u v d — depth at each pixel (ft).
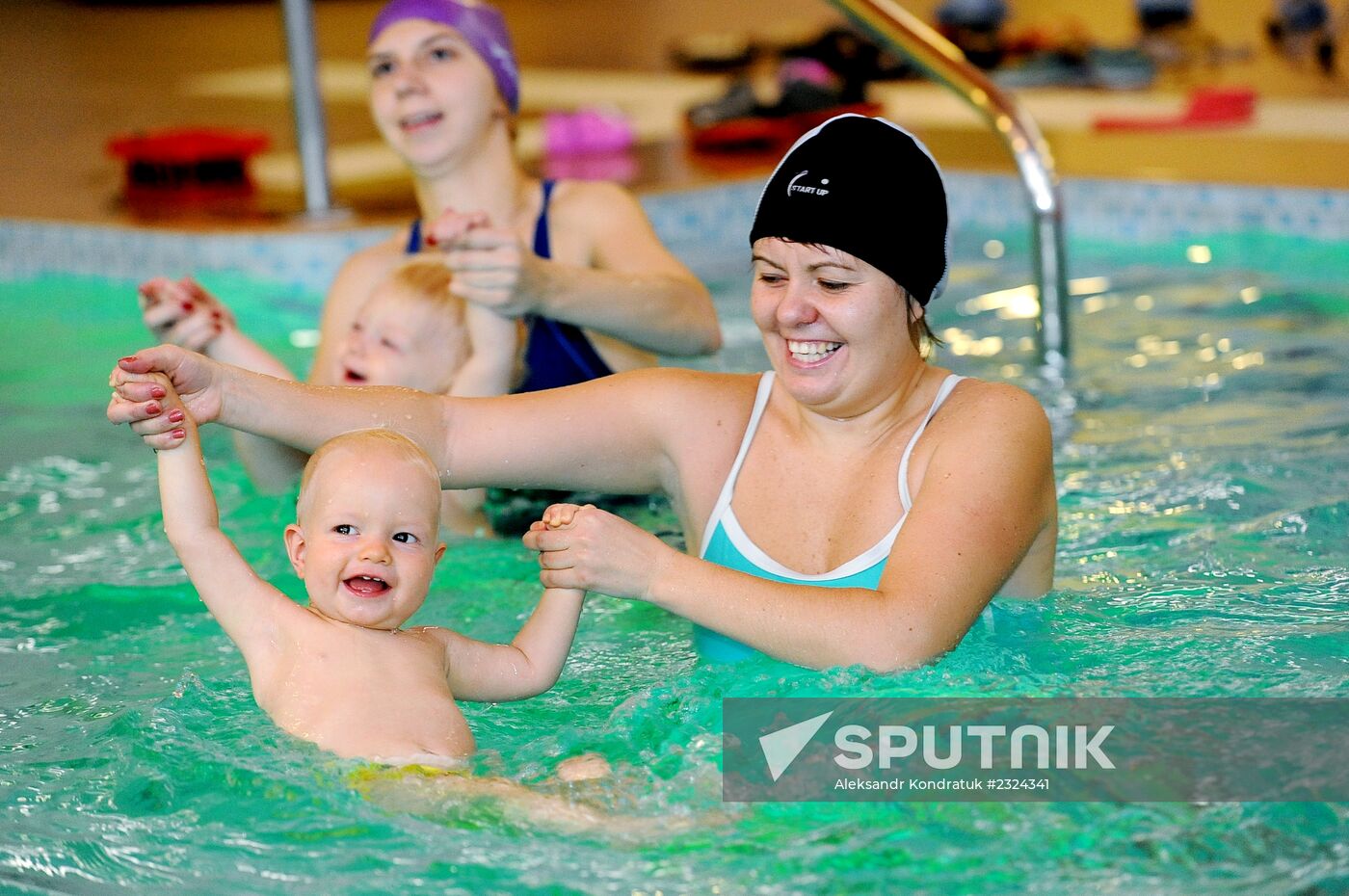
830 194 15.85
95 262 43.55
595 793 14.65
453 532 23.02
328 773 15.14
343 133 58.70
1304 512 21.97
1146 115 55.67
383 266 26.61
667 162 51.37
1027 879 12.98
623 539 16.14
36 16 102.32
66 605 20.72
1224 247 42.65
